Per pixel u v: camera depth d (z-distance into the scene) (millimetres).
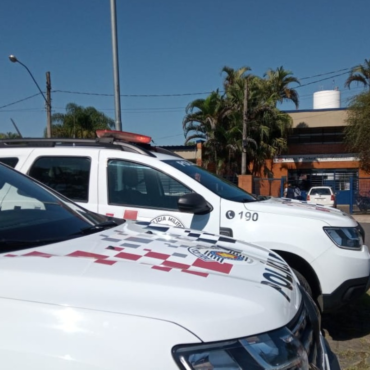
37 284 1673
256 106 26562
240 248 2631
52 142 4898
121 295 1636
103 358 1448
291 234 4047
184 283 1759
